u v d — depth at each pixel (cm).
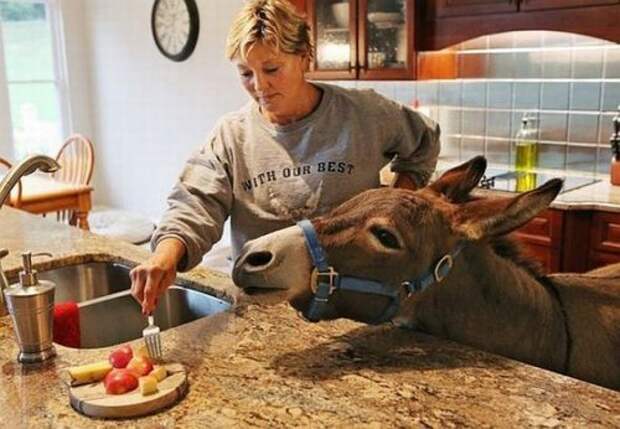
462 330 111
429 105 379
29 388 104
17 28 579
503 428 88
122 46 567
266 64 136
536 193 102
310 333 121
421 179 165
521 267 114
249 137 150
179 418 93
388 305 106
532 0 288
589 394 96
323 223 106
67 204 409
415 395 97
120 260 196
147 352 110
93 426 92
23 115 595
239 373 106
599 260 271
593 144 322
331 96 149
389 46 341
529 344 111
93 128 626
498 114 353
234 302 150
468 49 357
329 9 357
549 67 329
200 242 132
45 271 189
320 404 95
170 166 547
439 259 106
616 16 267
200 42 488
